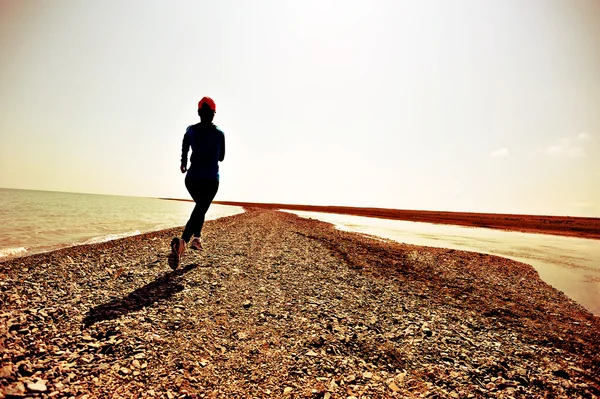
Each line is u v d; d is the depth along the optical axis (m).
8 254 7.42
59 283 4.35
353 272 6.81
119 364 2.38
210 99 4.57
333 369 2.67
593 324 4.66
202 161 4.58
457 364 2.96
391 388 2.45
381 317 4.12
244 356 2.78
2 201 53.56
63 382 2.05
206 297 4.30
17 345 2.46
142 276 5.02
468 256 10.70
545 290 6.74
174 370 2.41
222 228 14.25
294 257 8.02
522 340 3.76
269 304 4.27
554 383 2.72
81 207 44.22
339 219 37.84
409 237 17.61
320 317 3.93
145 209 49.94
